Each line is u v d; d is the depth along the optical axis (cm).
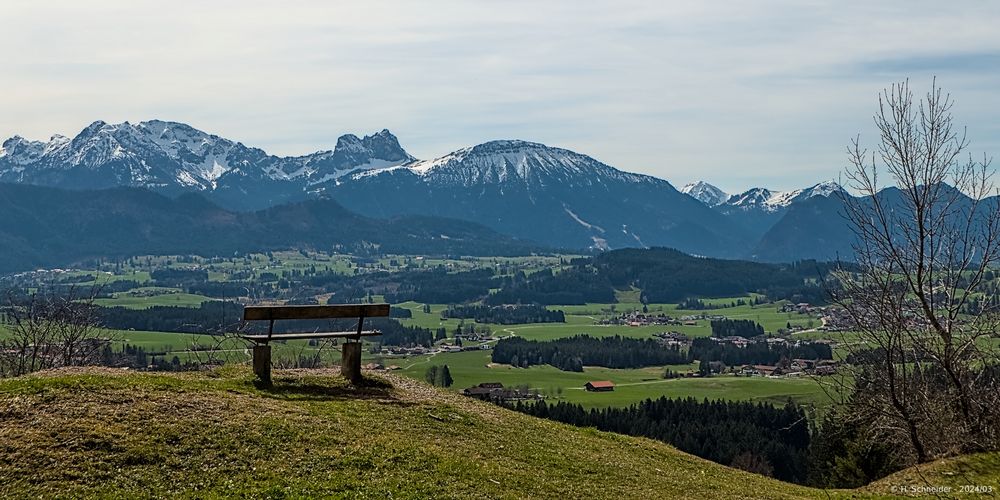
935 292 2822
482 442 2127
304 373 2627
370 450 1814
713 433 8100
